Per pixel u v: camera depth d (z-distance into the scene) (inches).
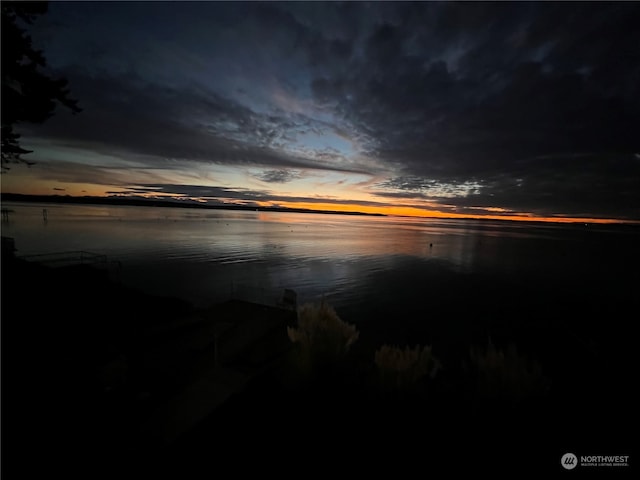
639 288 1989.4
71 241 2827.3
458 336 1135.0
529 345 999.6
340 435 179.5
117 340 540.7
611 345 938.1
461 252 3644.2
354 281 1952.5
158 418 293.9
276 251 3100.4
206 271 2014.0
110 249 2554.1
